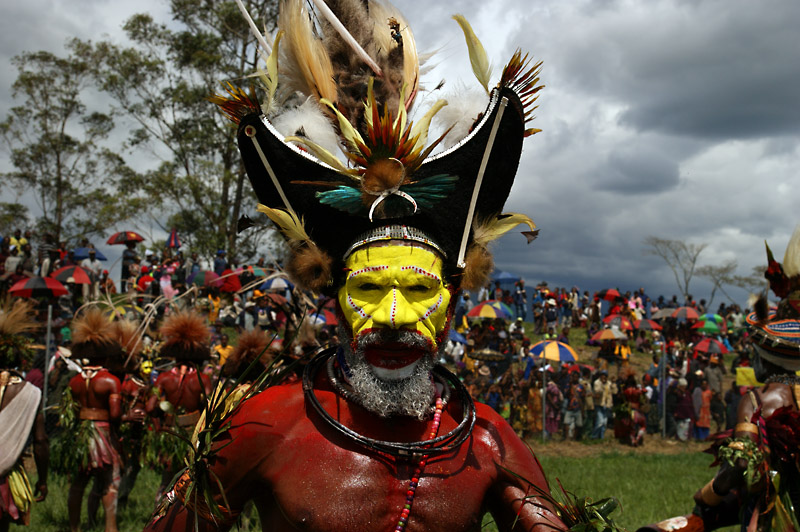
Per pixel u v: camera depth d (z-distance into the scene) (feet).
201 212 66.90
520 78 7.23
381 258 6.65
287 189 7.13
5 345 14.88
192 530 6.75
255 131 7.09
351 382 6.73
